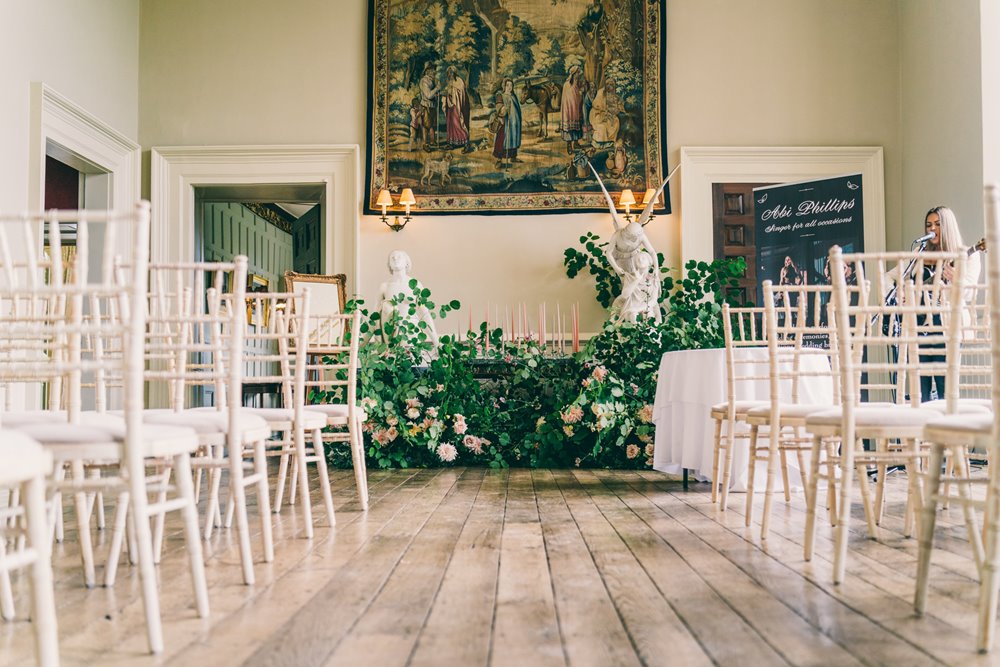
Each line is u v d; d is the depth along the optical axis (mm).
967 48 6219
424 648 1928
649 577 2625
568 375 6324
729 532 3416
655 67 7266
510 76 7320
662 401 4941
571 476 5590
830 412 2746
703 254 7152
